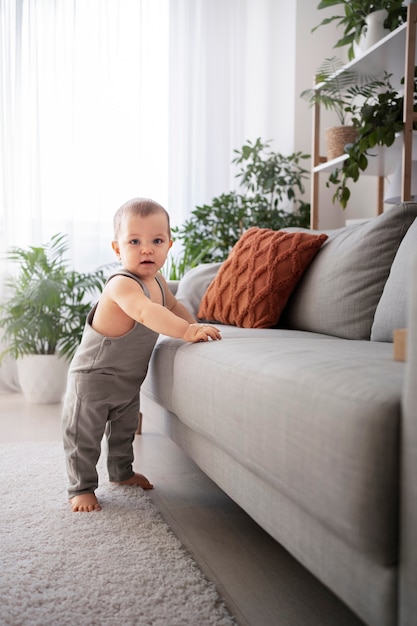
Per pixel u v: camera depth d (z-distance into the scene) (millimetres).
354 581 696
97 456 1498
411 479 614
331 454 694
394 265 1481
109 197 3611
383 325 1444
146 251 1446
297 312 1868
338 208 3988
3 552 1174
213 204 3479
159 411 1737
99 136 3574
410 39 2293
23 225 3479
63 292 3133
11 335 3441
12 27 3412
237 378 993
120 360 1493
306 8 3750
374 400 654
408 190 2359
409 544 616
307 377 799
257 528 1367
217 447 1208
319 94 3141
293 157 3594
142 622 918
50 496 1535
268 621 953
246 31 3852
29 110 3445
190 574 1092
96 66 3564
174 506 1514
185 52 3727
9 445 2104
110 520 1363
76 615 933
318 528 777
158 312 1367
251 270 1911
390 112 2449
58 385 3123
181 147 3742
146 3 3652
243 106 3861
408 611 616
